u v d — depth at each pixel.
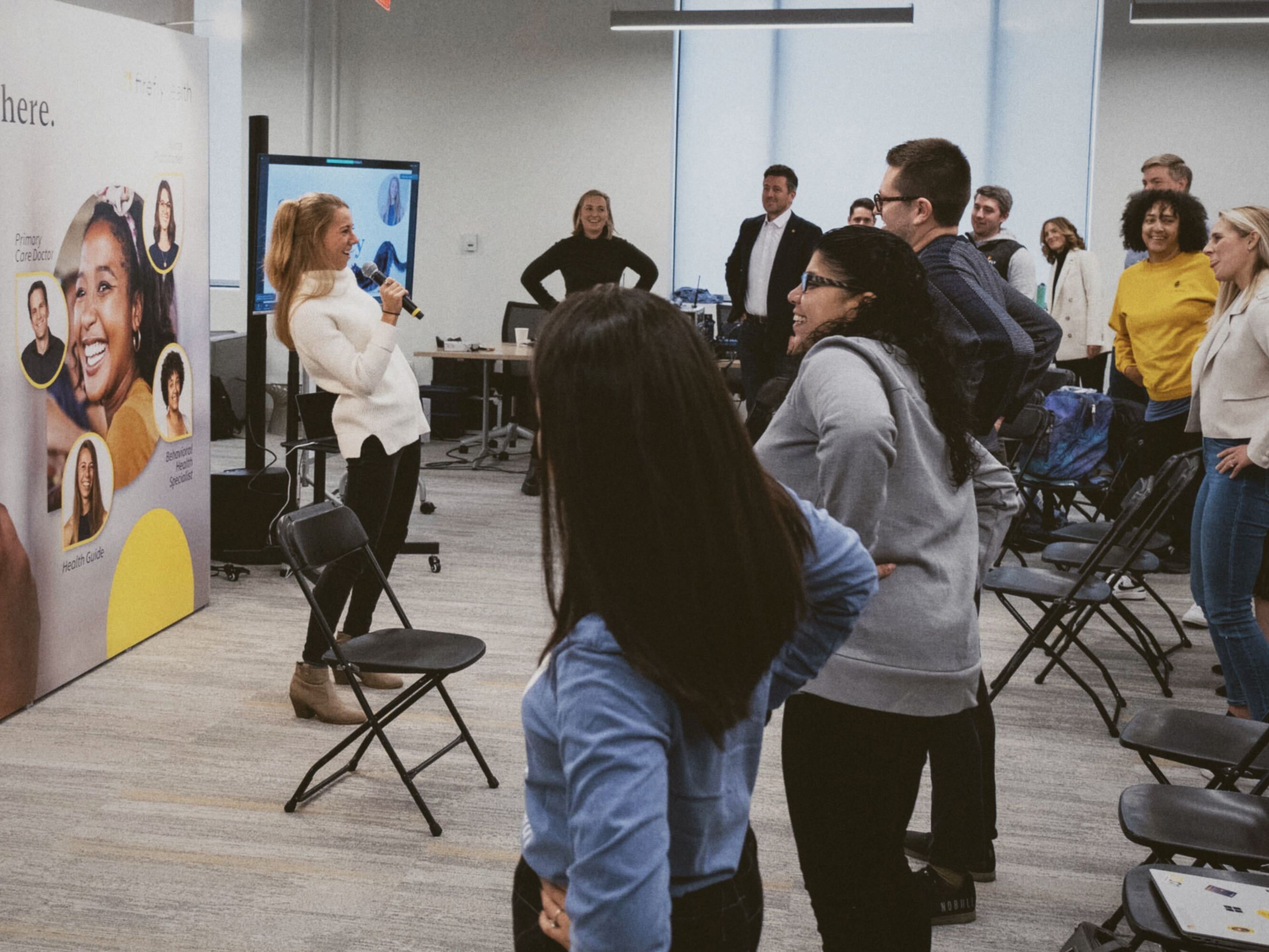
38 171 3.74
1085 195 9.47
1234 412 3.63
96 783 3.43
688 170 10.08
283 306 4.07
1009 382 2.58
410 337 10.52
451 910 2.82
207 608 5.11
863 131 9.77
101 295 4.15
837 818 1.97
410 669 3.11
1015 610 4.24
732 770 1.15
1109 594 4.09
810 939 2.71
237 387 9.92
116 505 4.38
